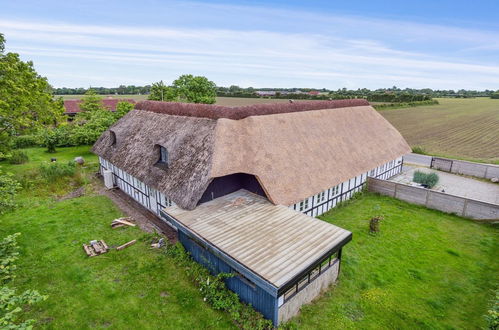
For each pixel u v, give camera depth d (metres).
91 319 10.19
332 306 10.91
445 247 14.95
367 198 21.41
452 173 27.78
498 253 14.43
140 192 19.84
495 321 8.21
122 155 21.23
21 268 12.89
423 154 34.75
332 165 18.77
